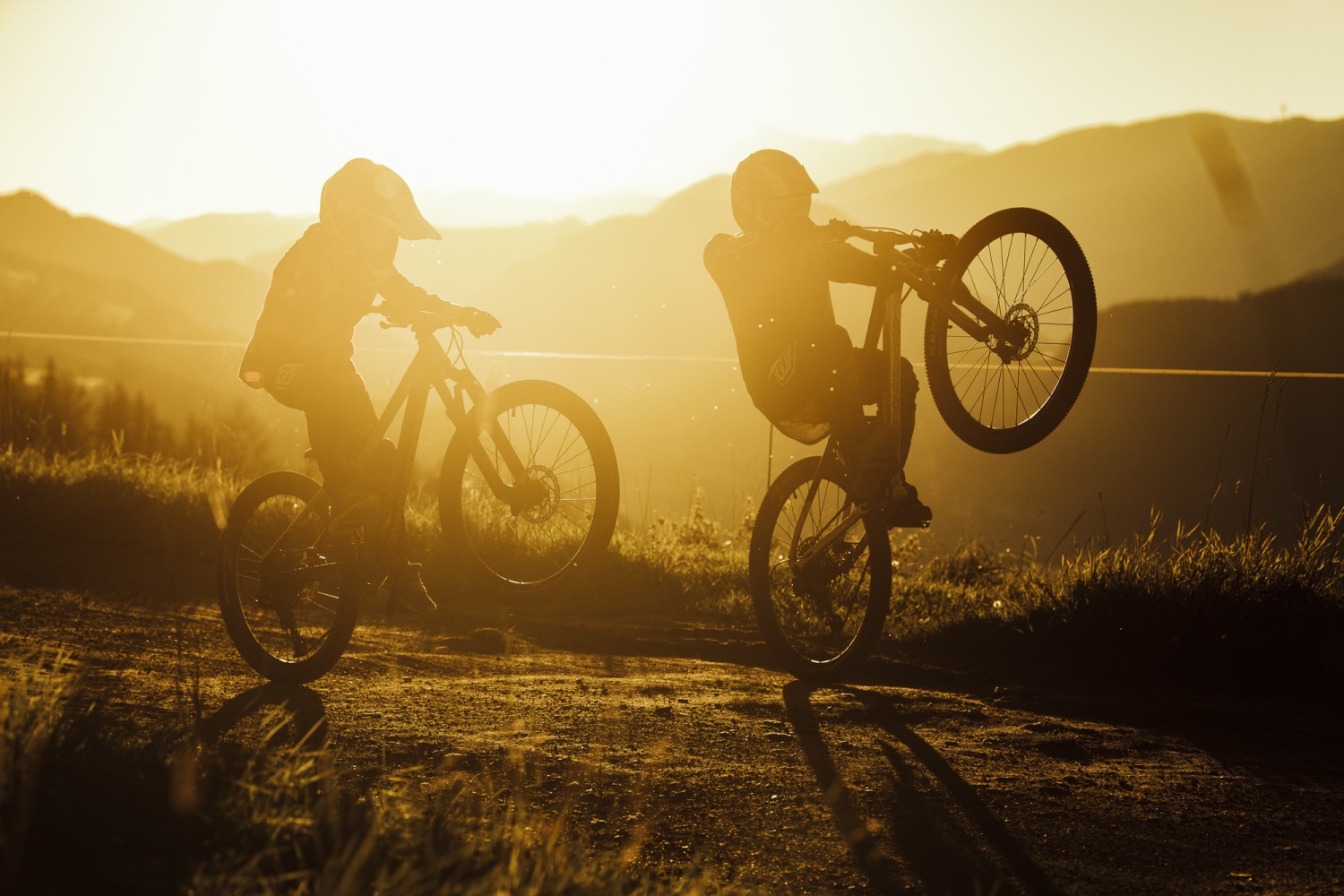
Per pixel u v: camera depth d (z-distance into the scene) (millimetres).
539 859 2320
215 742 3279
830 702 4383
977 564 8148
